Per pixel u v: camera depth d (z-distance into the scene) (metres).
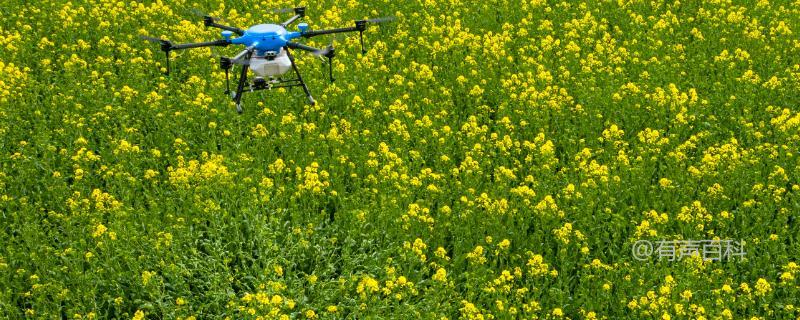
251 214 12.32
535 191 14.17
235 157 14.52
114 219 12.29
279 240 12.56
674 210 13.19
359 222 12.36
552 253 12.41
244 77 10.43
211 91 16.92
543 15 22.39
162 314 11.13
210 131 15.34
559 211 12.73
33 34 20.50
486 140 15.57
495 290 10.98
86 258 11.69
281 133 14.91
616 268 11.79
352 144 15.23
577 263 11.95
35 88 16.84
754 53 19.61
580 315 11.23
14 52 18.88
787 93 17.23
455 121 16.27
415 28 21.58
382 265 11.86
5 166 13.93
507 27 21.03
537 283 11.41
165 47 9.89
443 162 14.70
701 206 13.34
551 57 20.12
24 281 11.64
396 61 19.09
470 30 21.47
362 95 17.36
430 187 13.25
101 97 16.69
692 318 10.82
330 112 16.97
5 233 12.14
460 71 18.47
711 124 16.17
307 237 12.22
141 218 12.54
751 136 15.30
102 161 14.73
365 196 13.22
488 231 12.55
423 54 19.59
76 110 16.33
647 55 19.56
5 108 15.90
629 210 13.30
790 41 20.09
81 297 11.22
